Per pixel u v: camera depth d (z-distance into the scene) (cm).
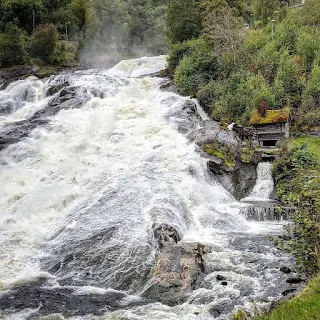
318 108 1870
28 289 906
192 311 800
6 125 2058
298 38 2359
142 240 1059
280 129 1753
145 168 1516
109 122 1903
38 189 1438
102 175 1486
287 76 2077
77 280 953
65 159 1639
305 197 928
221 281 926
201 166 1530
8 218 1255
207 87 2197
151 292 884
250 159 1667
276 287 890
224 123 1869
